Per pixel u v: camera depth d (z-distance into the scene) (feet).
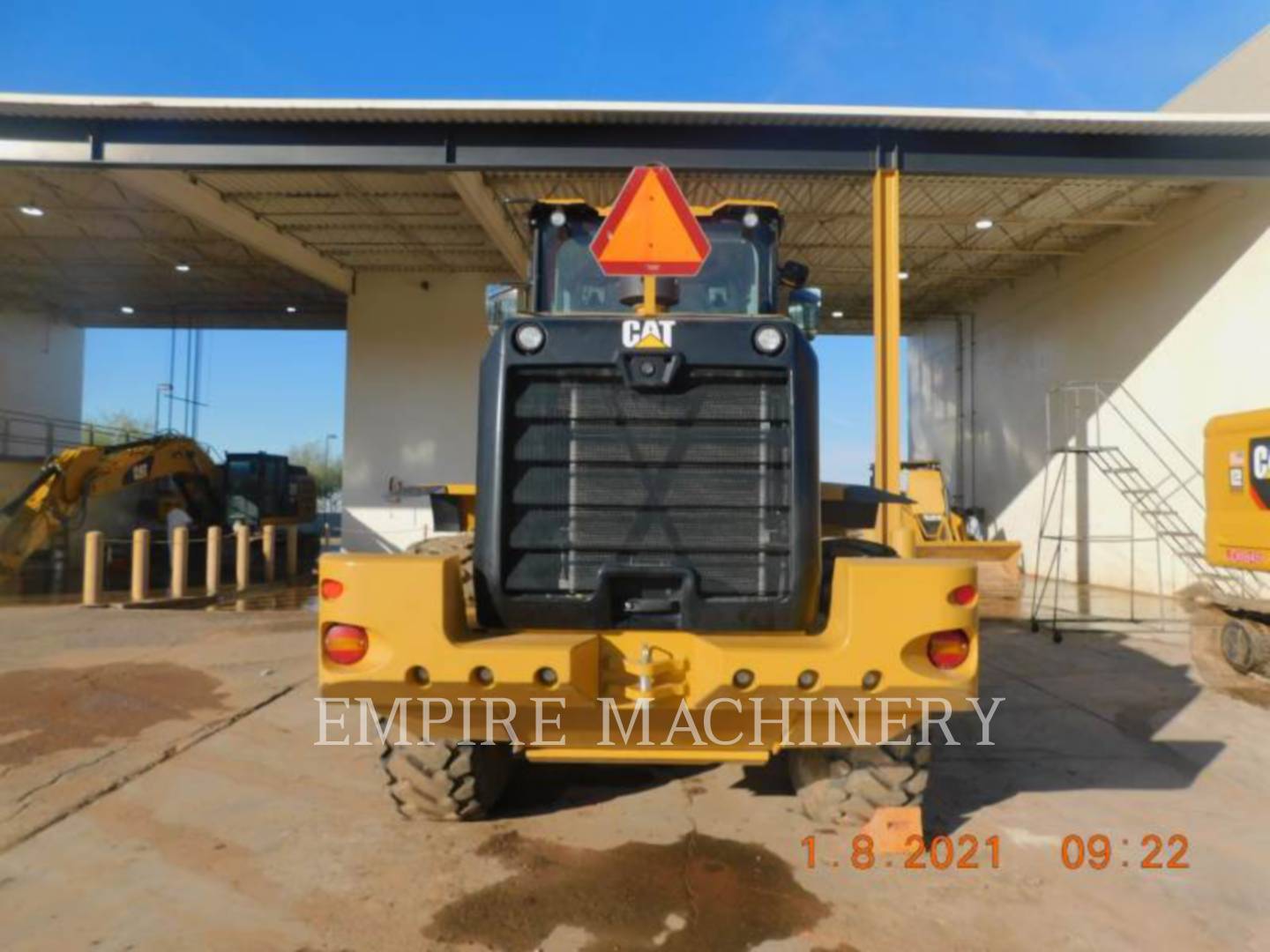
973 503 65.21
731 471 10.76
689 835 12.42
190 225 51.62
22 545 46.29
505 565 10.68
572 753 11.02
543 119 31.83
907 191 40.65
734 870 11.28
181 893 10.58
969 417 66.23
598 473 10.75
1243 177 31.99
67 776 14.70
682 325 10.72
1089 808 13.60
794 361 10.68
